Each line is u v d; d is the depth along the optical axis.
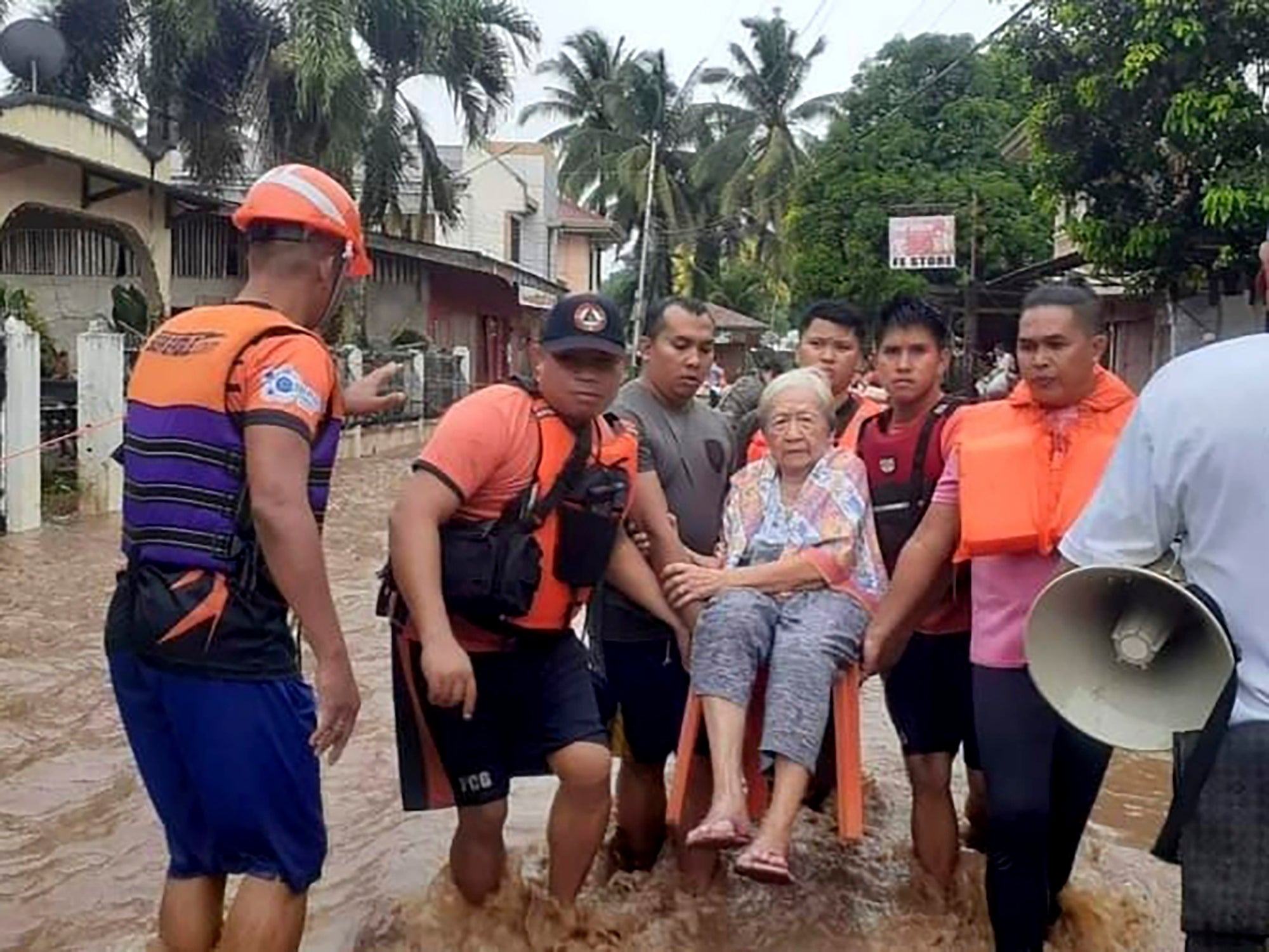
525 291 40.34
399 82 29.58
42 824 5.27
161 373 3.38
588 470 4.11
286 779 3.36
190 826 3.46
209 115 27.77
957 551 4.24
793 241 32.03
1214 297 14.91
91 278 23.42
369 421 25.03
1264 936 2.75
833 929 4.50
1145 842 5.42
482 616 4.02
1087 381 4.09
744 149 49.62
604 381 4.04
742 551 4.51
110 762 6.06
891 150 30.31
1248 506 2.75
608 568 4.46
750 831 4.11
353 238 3.62
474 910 4.34
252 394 3.27
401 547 3.89
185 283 25.42
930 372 4.84
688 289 53.41
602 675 4.80
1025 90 14.91
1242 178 12.87
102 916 4.42
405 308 32.41
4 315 14.88
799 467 4.52
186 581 3.28
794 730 4.12
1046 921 4.31
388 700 7.20
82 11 27.59
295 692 3.40
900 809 5.66
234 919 3.35
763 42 49.66
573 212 53.06
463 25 28.42
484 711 4.16
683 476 4.90
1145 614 2.88
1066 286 4.18
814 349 5.30
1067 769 4.26
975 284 25.03
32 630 8.67
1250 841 2.75
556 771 4.23
